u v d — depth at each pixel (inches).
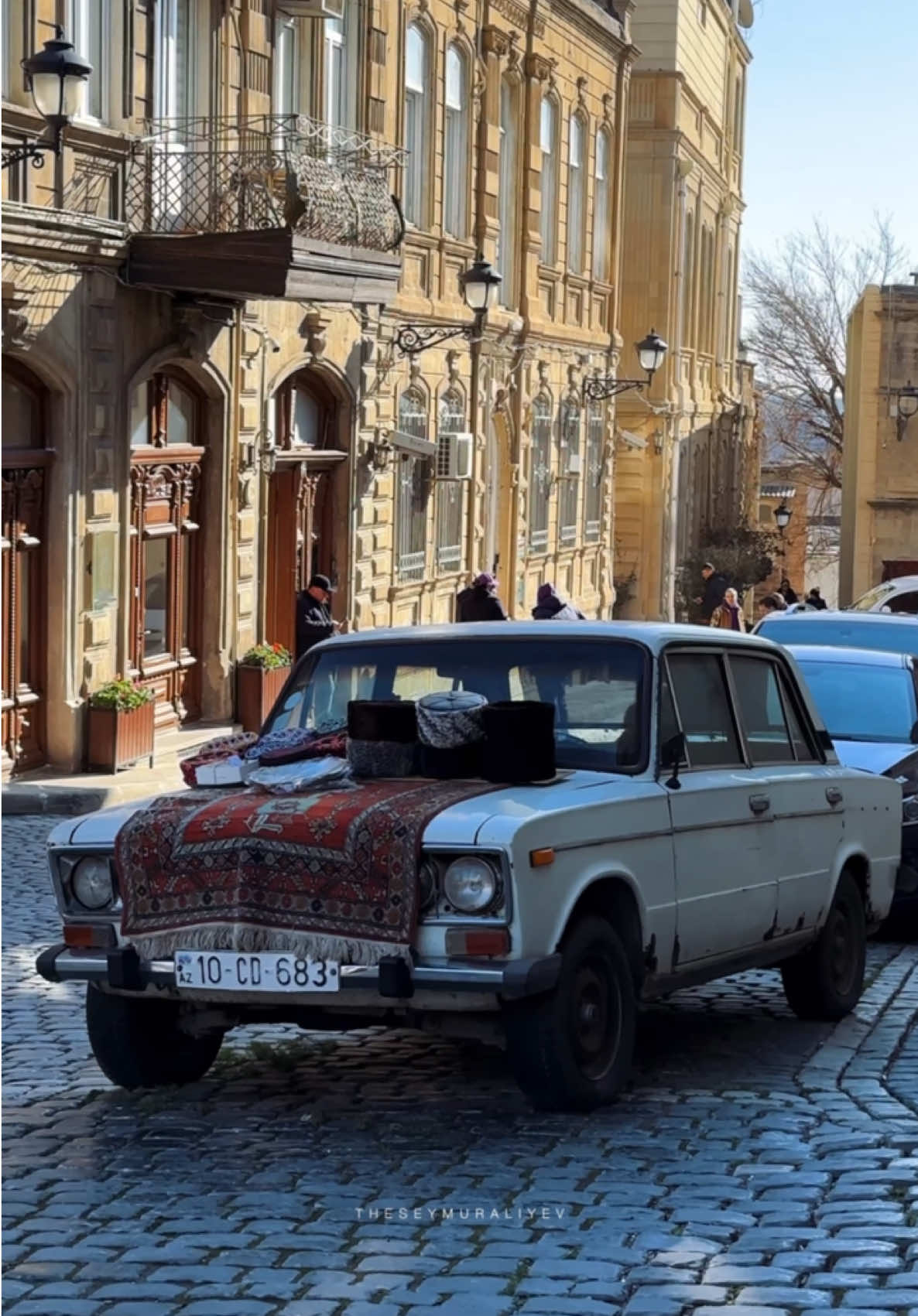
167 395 847.1
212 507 886.4
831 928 410.9
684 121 1990.7
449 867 299.4
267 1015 322.3
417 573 1160.8
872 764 549.6
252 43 888.9
